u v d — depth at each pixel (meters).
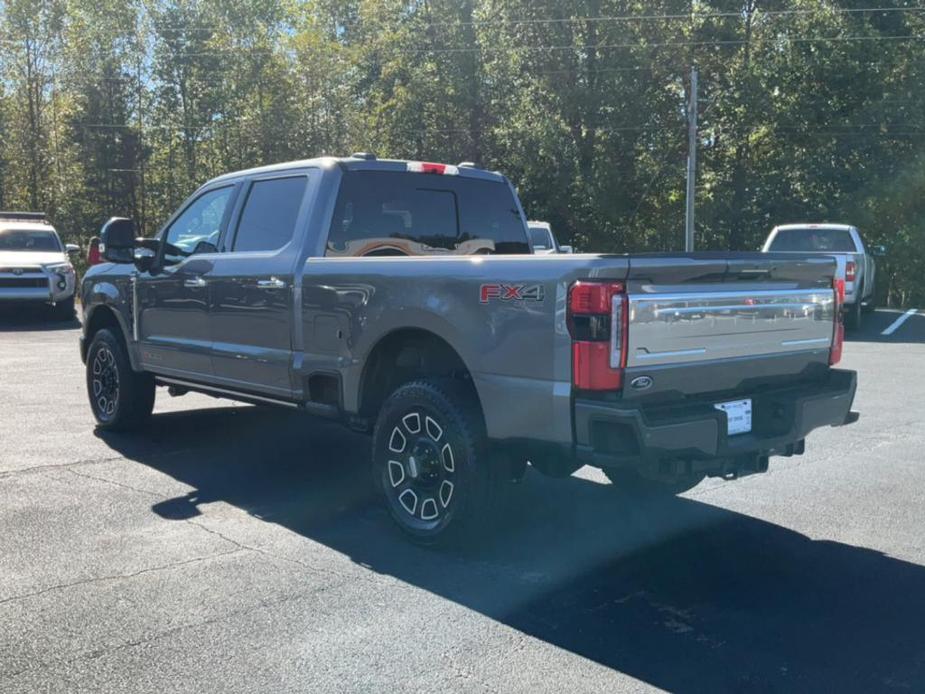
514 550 5.12
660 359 4.47
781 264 5.02
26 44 45.41
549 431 4.50
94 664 3.68
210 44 44.56
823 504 6.05
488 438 4.82
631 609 4.30
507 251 7.06
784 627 4.11
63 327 17.98
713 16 35.09
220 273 6.55
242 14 46.44
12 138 45.59
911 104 35.03
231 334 6.52
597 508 5.98
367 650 3.83
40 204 45.97
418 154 41.25
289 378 6.05
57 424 8.41
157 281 7.23
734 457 4.75
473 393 5.00
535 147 35.47
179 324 7.05
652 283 4.42
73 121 44.41
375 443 5.36
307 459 7.20
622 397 4.36
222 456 7.25
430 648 3.85
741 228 38.41
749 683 3.57
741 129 36.72
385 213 6.34
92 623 4.07
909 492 6.34
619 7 35.22
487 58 38.03
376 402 5.66
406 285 5.16
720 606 4.35
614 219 36.41
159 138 46.09
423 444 5.13
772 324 5.04
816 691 3.51
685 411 4.53
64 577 4.60
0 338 16.03
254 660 3.73
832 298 5.46
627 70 35.00
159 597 4.36
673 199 39.22
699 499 6.18
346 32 52.75
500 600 4.39
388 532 5.43
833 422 5.23
